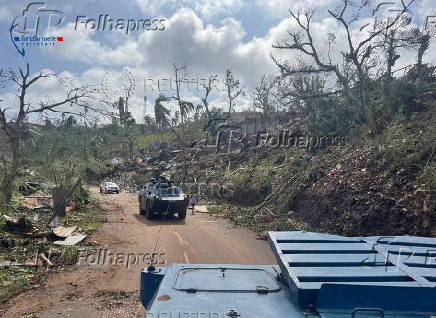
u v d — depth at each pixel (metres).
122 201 29.97
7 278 9.91
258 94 39.56
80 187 26.30
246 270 4.16
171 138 62.72
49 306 8.08
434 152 14.53
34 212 20.09
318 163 20.94
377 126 21.12
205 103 48.44
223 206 25.08
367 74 25.98
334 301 3.05
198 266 4.30
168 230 16.62
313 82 28.00
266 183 24.05
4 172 22.94
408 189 13.52
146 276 4.23
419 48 25.05
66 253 11.97
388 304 3.03
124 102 44.03
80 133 71.25
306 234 4.57
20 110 21.55
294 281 3.26
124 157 58.25
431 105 19.89
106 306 8.02
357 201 14.62
